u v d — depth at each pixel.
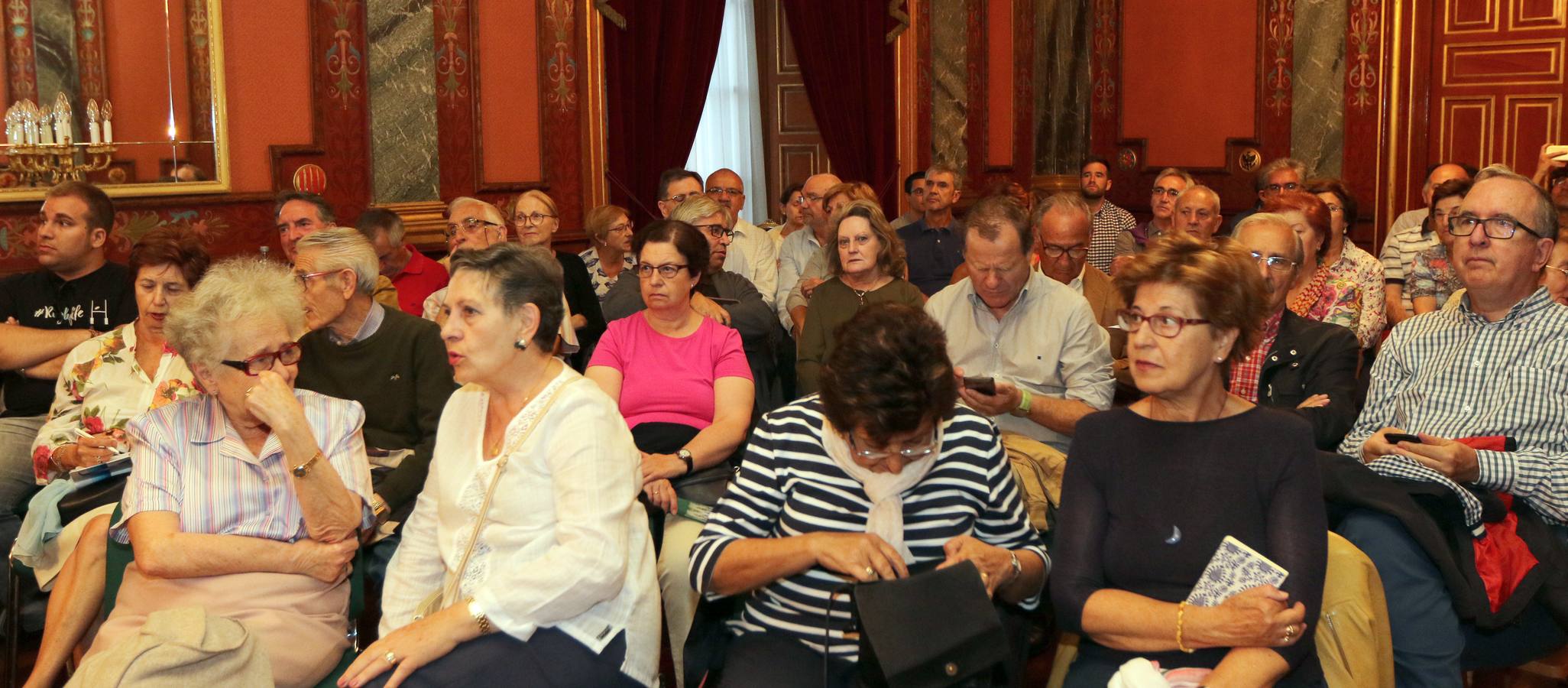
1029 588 2.32
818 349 4.15
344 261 3.22
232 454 2.54
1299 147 8.74
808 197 6.15
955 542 2.22
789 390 5.16
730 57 8.02
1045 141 9.80
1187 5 9.16
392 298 4.81
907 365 2.12
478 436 2.38
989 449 2.32
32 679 2.63
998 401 3.10
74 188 4.16
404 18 5.98
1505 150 8.02
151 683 2.12
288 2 5.55
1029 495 3.03
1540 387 2.79
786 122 8.31
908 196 8.52
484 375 2.29
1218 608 2.06
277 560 2.49
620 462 2.27
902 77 8.41
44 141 4.84
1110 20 9.58
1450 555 2.56
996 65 9.29
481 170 6.37
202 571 2.46
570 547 2.17
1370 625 2.31
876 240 4.21
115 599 2.62
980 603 2.05
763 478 2.37
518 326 2.28
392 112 5.98
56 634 2.67
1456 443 2.64
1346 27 8.45
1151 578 2.22
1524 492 2.64
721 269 4.95
